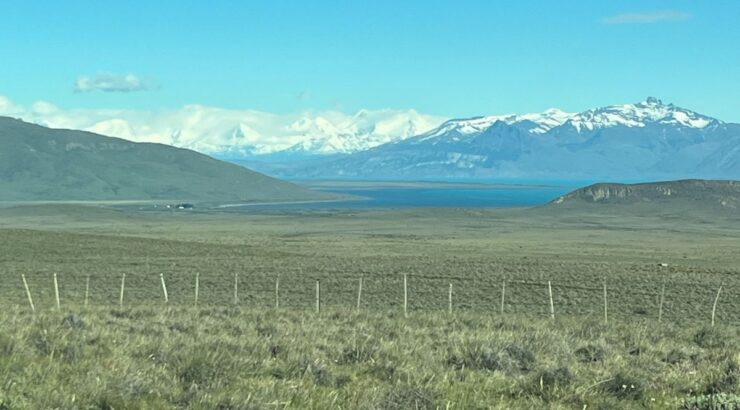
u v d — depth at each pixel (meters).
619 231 138.25
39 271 52.72
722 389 12.42
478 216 181.62
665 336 20.52
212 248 77.31
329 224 157.75
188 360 12.11
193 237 107.00
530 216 185.00
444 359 14.53
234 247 79.44
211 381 11.33
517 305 38.66
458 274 52.62
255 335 17.56
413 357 14.54
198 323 19.77
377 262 62.88
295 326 19.75
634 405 11.74
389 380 12.59
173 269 55.28
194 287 44.59
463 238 113.62
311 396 10.87
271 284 46.44
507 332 19.50
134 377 11.00
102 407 10.02
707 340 20.02
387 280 49.00
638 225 160.62
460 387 12.02
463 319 23.48
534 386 12.21
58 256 65.31
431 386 11.48
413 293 43.06
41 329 15.17
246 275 51.31
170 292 42.19
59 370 11.49
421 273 53.09
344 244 92.38
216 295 41.03
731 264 67.50
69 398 9.95
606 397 11.85
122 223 164.25
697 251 88.69
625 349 17.66
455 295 42.44
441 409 10.58
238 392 10.59
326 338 16.80
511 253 80.69
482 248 88.75
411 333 18.88
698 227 155.75
